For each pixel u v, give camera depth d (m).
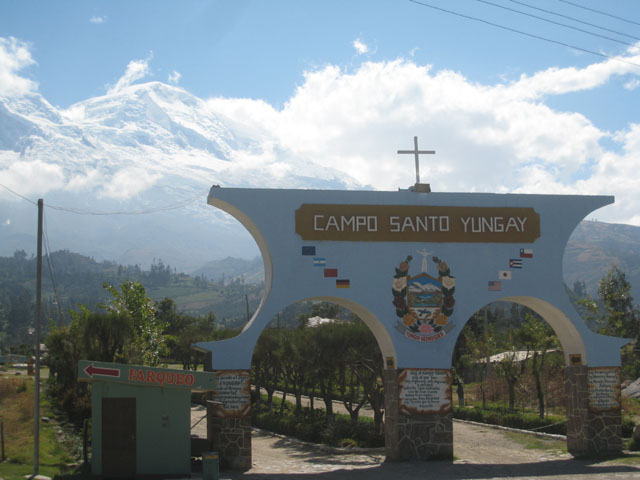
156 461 17.81
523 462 21.27
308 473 19.34
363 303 21.09
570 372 22.69
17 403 30.48
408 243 21.66
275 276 20.69
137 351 30.33
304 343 34.94
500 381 45.19
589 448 21.83
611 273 50.59
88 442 23.48
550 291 22.31
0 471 17.75
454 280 21.73
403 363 21.06
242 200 20.83
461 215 22.09
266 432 38.00
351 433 32.25
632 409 34.25
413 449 20.81
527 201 22.59
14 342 156.38
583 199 22.97
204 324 67.56
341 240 21.23
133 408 17.94
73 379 31.66
